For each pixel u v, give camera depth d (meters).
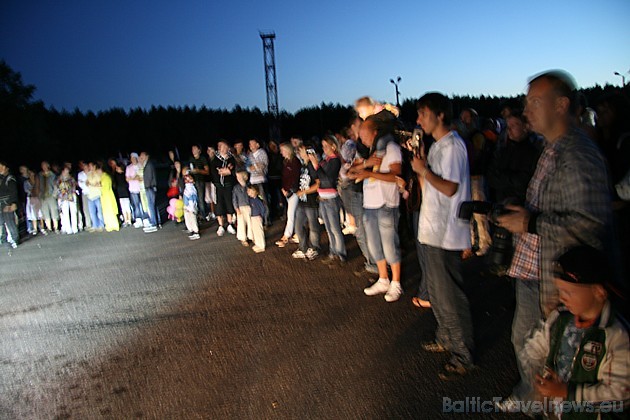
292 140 9.41
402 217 6.28
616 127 3.89
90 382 4.08
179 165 12.02
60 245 10.81
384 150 5.00
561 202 2.49
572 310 2.17
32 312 6.05
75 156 53.22
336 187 6.87
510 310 4.88
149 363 4.34
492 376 3.67
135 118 64.88
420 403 3.39
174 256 8.59
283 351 4.35
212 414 3.45
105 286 6.96
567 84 2.54
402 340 4.38
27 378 4.24
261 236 8.23
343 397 3.54
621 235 3.30
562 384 2.23
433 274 3.76
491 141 7.33
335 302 5.47
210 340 4.73
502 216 2.70
